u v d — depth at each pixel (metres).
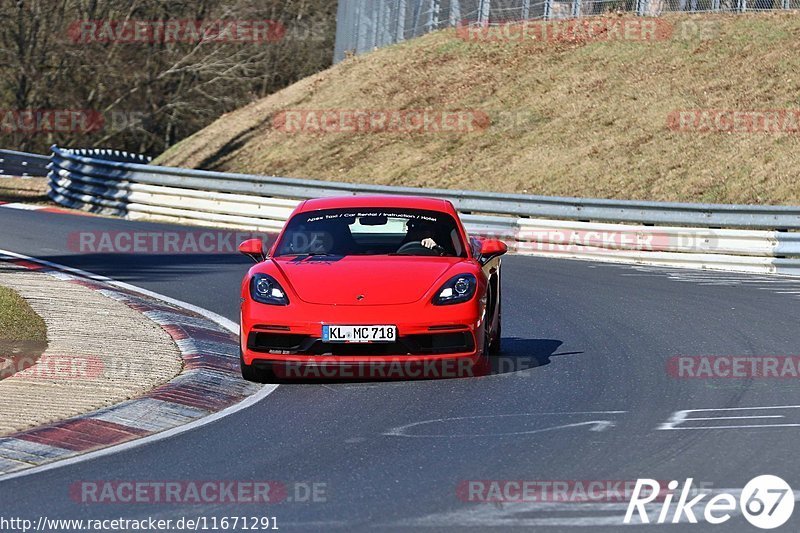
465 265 27.95
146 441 21.45
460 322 26.31
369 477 18.42
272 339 26.59
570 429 21.77
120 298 39.88
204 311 39.50
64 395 24.64
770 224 54.38
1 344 30.36
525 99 94.19
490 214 65.50
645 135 81.50
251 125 109.00
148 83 149.00
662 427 21.86
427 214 30.47
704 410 23.53
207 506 16.86
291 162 96.75
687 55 92.44
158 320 35.56
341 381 27.39
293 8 156.75
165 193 73.88
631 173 76.75
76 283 43.00
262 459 19.86
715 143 77.25
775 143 74.88
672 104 84.88
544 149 84.38
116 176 77.38
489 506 16.59
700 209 56.69
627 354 30.72
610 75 93.25
